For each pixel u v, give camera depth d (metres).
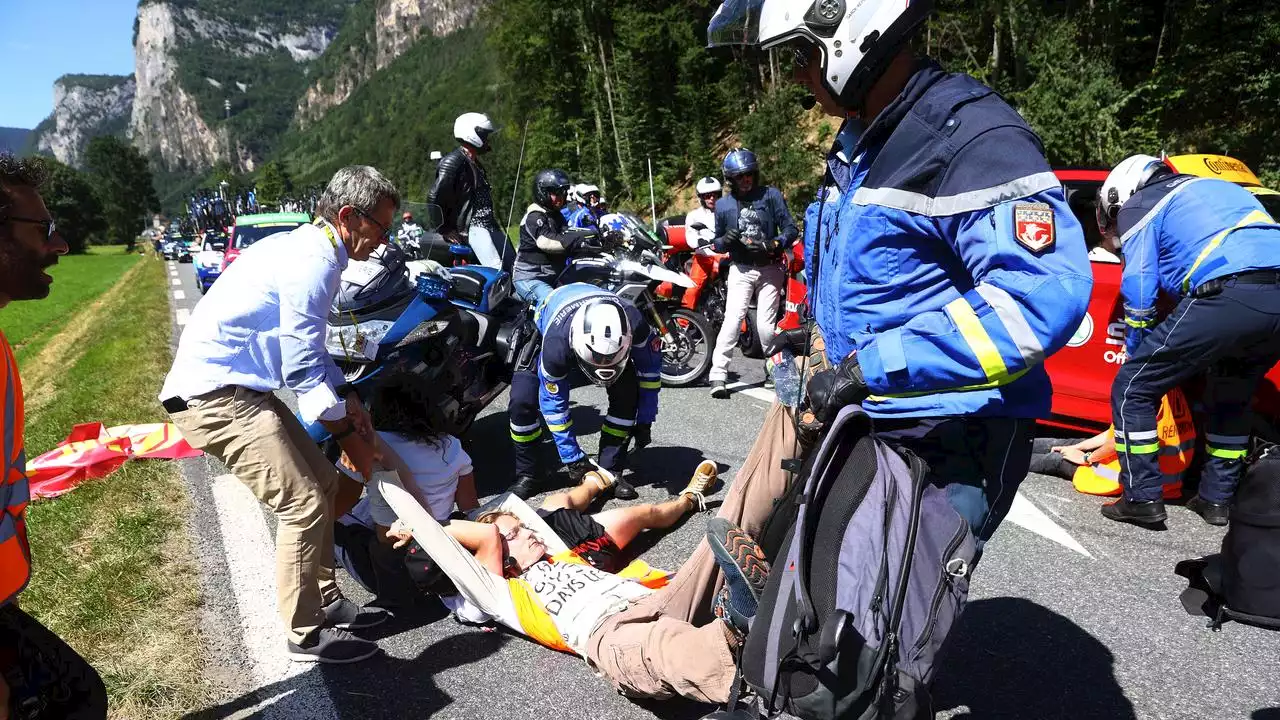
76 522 4.38
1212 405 3.98
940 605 1.74
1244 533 2.01
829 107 1.98
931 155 1.72
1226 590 2.07
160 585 3.64
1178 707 2.69
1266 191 4.59
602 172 34.69
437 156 8.19
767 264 6.49
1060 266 1.62
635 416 4.55
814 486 1.84
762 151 21.86
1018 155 1.65
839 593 1.75
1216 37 15.35
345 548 3.62
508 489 4.85
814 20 1.84
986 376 1.65
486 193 7.07
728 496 2.70
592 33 35.22
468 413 4.91
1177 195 3.87
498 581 3.27
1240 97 15.21
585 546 3.60
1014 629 3.15
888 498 1.80
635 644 2.69
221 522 4.36
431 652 3.18
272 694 2.91
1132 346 4.04
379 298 4.39
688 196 31.23
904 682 1.69
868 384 1.77
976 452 1.85
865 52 1.81
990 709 2.70
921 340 1.70
